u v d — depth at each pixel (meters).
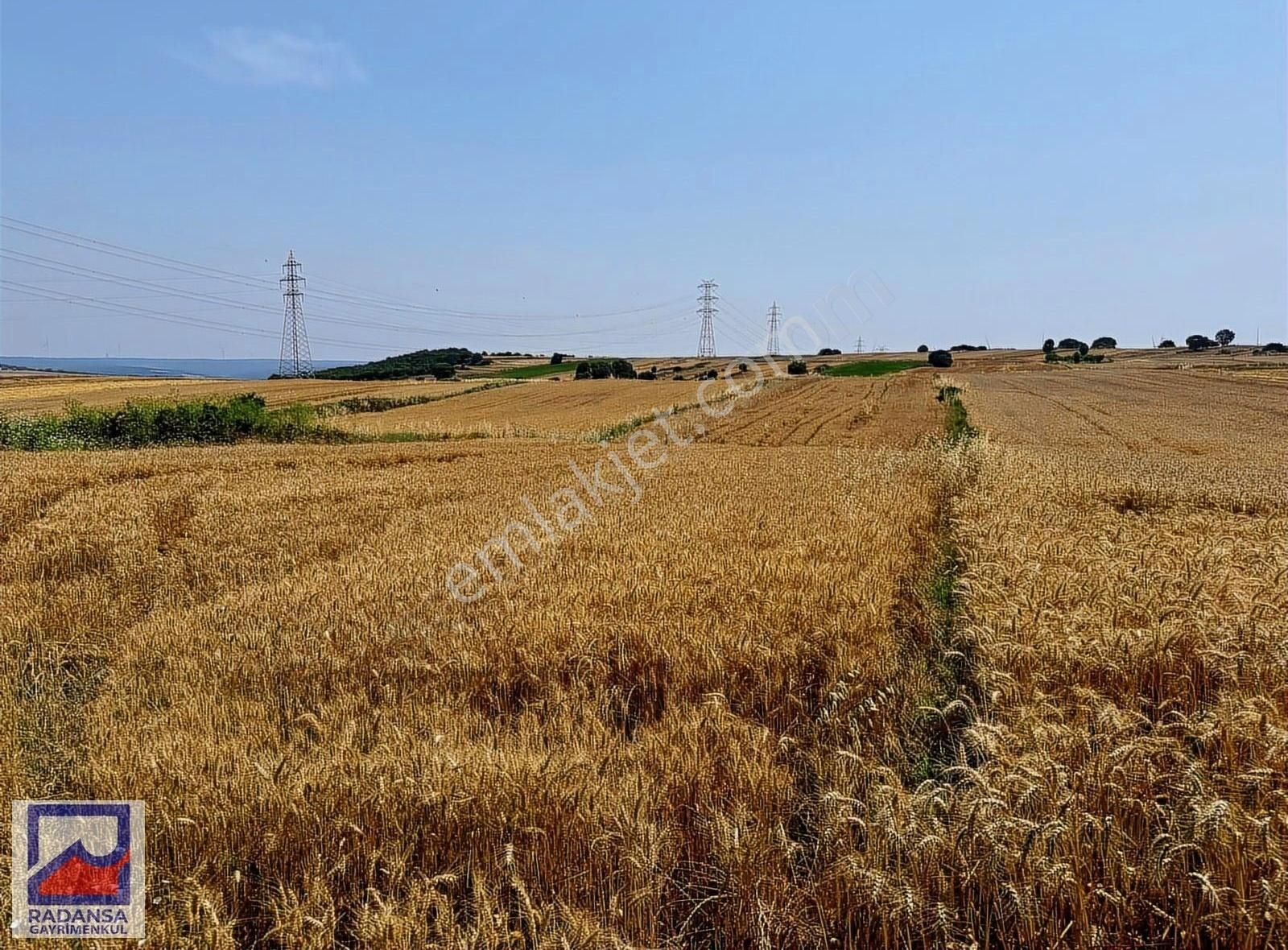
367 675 7.29
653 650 7.40
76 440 36.53
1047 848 4.36
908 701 6.71
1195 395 68.31
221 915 4.15
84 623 9.34
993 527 12.94
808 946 4.22
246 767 5.16
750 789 5.18
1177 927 4.04
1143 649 6.87
